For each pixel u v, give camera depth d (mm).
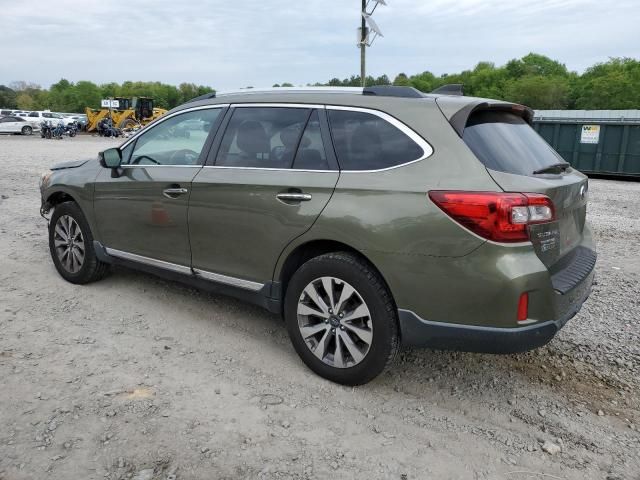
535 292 2902
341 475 2678
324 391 3432
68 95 129625
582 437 3078
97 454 2734
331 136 3512
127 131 43344
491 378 3705
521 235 2885
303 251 3637
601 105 94562
